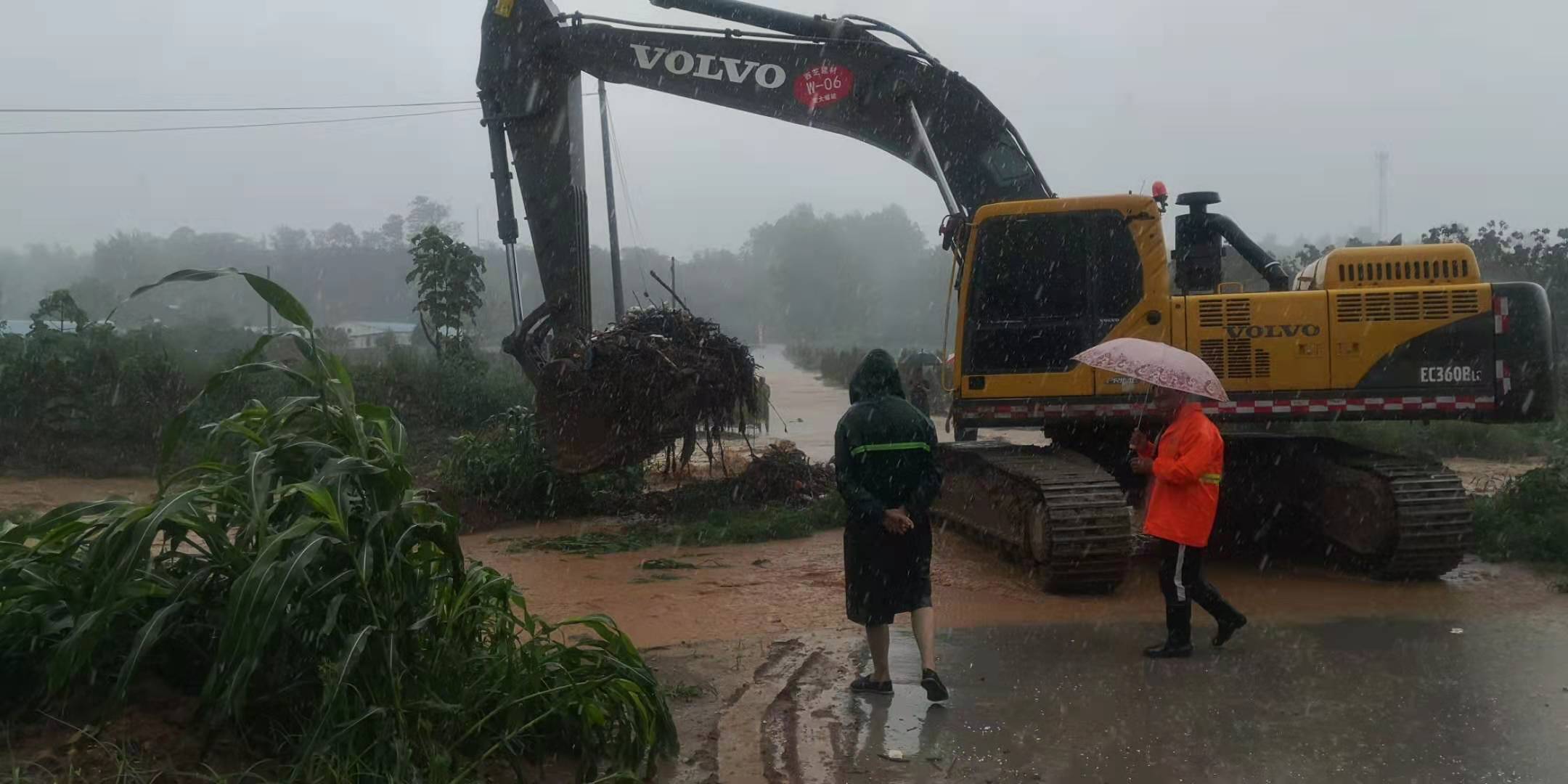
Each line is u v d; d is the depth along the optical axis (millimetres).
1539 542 9406
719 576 9188
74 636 3986
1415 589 8547
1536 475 10328
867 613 5957
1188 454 6574
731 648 6992
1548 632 7215
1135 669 6488
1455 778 4797
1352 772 4875
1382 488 8688
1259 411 8938
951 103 11516
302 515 4375
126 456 14109
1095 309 9164
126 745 3969
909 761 5078
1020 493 8961
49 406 14086
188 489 4895
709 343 11469
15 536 4438
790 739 5387
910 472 5926
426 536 4602
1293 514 10180
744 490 12453
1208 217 10688
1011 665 6602
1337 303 8914
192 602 4324
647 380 10703
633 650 5180
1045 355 9242
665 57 12008
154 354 15172
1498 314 8781
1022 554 8992
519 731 4473
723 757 5133
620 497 12492
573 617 7820
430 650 4562
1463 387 8797
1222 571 9398
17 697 4312
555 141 11836
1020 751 5195
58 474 13742
